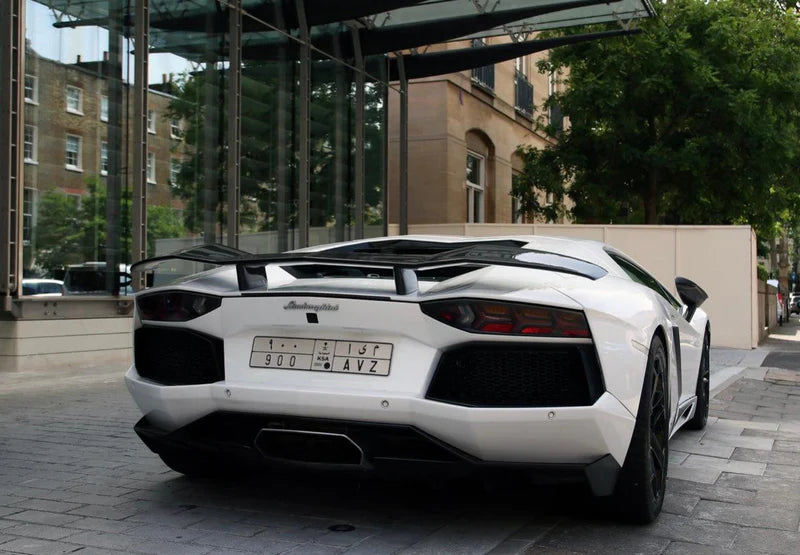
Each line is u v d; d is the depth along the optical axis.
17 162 7.96
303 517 3.25
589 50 17.20
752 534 3.13
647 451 3.08
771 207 18.53
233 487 3.73
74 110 8.62
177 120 9.98
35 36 8.18
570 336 2.78
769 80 16.48
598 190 17.66
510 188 21.05
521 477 2.91
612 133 17.53
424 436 2.80
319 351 2.99
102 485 3.78
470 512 3.35
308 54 12.45
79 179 8.69
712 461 4.51
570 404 2.79
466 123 18.38
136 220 9.32
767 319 19.72
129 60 9.30
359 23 13.78
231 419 3.06
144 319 3.33
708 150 16.61
